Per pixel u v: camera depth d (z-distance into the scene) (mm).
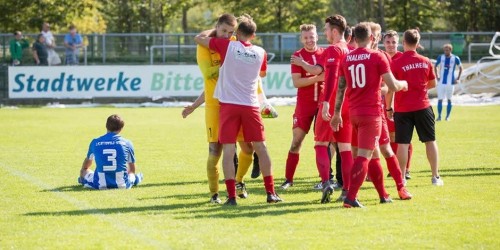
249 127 29859
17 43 95375
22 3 130125
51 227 25891
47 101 93625
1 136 58938
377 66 28656
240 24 29750
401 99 33781
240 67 29344
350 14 145250
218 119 30516
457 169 39344
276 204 29953
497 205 29062
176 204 30078
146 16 145250
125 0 143625
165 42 98438
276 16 139750
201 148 50500
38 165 42500
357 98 28828
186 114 32625
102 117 76750
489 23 141000
